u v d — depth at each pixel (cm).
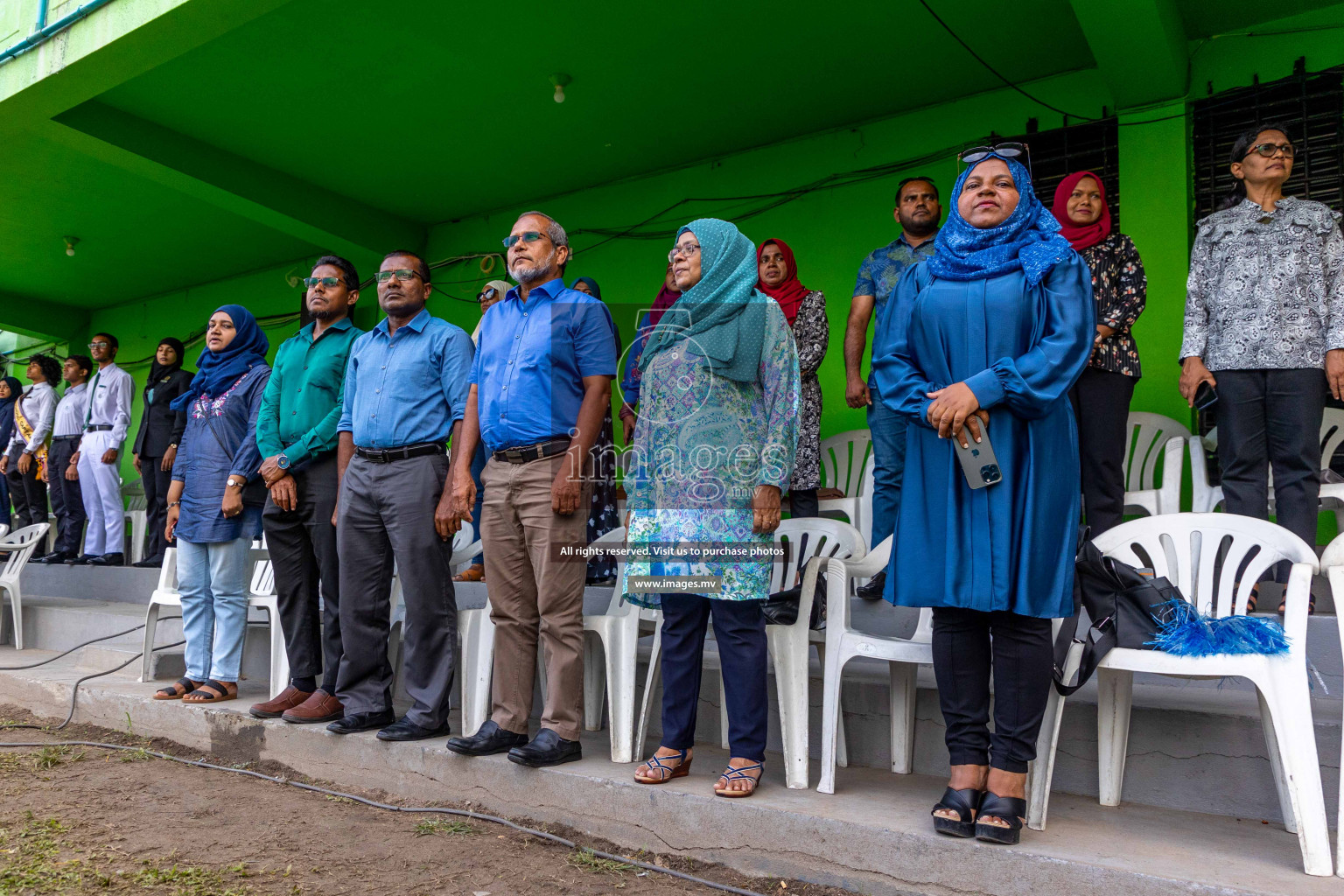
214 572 409
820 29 504
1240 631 213
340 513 343
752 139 634
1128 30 426
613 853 262
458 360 338
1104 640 231
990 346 228
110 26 498
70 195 743
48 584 719
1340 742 237
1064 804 254
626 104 592
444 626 336
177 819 292
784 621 274
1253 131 349
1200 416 461
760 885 237
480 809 298
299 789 332
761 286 455
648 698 301
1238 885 188
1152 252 473
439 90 581
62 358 1098
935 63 530
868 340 575
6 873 239
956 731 227
